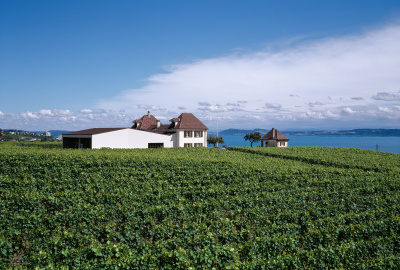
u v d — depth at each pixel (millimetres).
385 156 50875
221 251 12430
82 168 29891
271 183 27734
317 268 12602
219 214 18391
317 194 23703
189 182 27016
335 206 20250
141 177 27453
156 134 59438
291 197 22453
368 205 21766
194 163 33469
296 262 12109
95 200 20516
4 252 12422
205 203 19719
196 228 15477
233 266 11375
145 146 57750
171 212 18344
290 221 18062
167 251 12273
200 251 12312
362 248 13695
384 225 16406
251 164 35094
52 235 14250
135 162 32375
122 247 12820
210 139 103062
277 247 13617
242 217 17844
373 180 28938
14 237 13977
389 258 12336
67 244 13742
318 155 47719
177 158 35562
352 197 23047
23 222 15391
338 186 27000
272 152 52344
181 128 63500
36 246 13352
